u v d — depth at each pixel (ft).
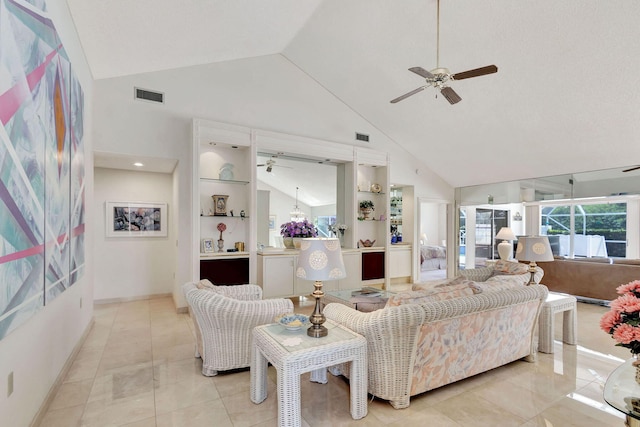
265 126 17.12
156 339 11.59
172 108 14.83
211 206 16.05
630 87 12.59
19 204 5.26
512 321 9.05
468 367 8.28
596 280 16.57
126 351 10.51
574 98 13.93
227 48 14.33
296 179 19.40
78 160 9.84
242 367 8.98
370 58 15.61
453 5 11.80
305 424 6.79
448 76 10.47
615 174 18.54
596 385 8.41
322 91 19.10
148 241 17.69
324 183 20.26
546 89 13.94
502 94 15.12
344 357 6.79
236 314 8.50
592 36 11.16
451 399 7.75
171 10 10.01
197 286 9.45
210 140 15.16
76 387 8.21
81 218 10.41
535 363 9.74
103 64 12.13
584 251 25.57
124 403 7.51
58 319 8.05
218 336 8.71
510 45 12.50
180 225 15.03
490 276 13.99
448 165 23.32
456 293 8.05
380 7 12.80
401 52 14.58
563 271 17.83
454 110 17.37
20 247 5.32
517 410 7.29
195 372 9.10
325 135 19.19
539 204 23.94
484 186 24.26
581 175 19.79
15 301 5.15
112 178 16.90
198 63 15.05
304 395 8.02
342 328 7.66
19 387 5.73
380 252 20.62
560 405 7.49
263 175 18.60
